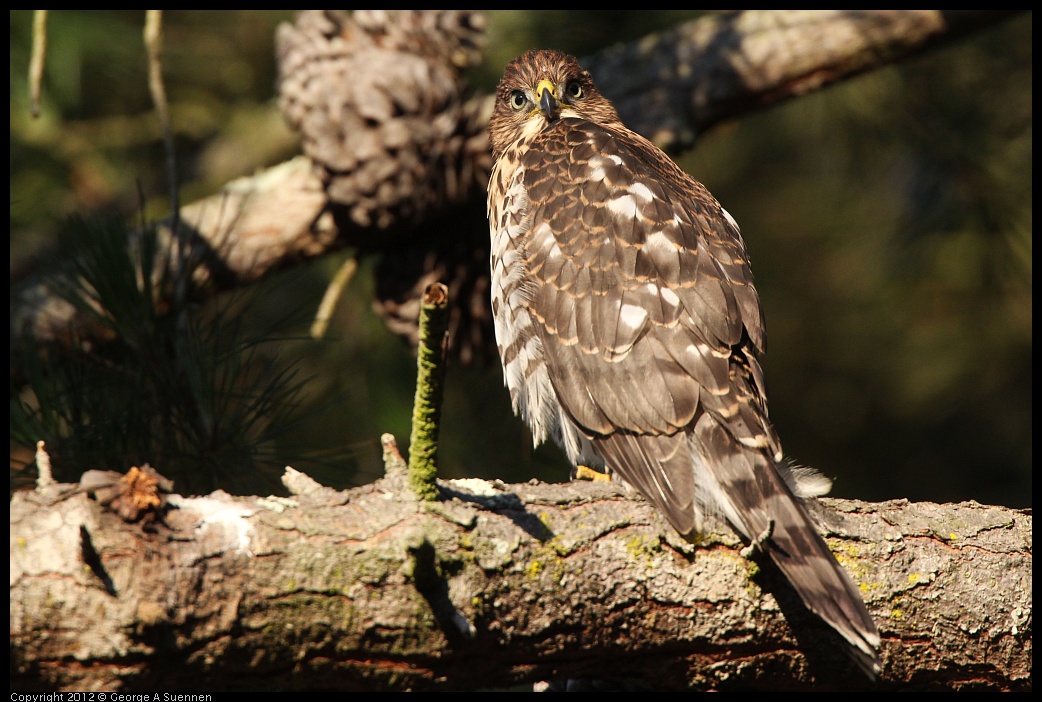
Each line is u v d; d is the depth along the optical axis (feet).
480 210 27.68
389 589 15.16
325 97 26.58
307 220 27.48
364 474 29.45
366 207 26.50
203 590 14.60
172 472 19.72
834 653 16.99
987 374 44.19
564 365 20.51
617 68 30.17
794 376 46.52
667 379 19.26
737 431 18.69
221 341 21.03
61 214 33.42
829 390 46.50
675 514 16.83
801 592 16.22
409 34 27.68
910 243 40.27
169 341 20.59
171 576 14.48
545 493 16.94
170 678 14.65
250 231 27.07
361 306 31.09
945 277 42.34
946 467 46.26
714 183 41.09
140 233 21.83
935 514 18.08
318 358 30.30
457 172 27.09
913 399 45.27
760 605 16.70
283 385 20.68
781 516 17.25
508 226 22.35
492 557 15.76
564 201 21.84
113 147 35.53
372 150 26.32
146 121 35.70
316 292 31.12
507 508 16.37
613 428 19.63
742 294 20.70
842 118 35.94
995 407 45.68
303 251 27.73
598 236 21.03
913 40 29.30
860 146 36.96
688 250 20.45
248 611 14.78
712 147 39.06
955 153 35.12
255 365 23.52
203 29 36.42
